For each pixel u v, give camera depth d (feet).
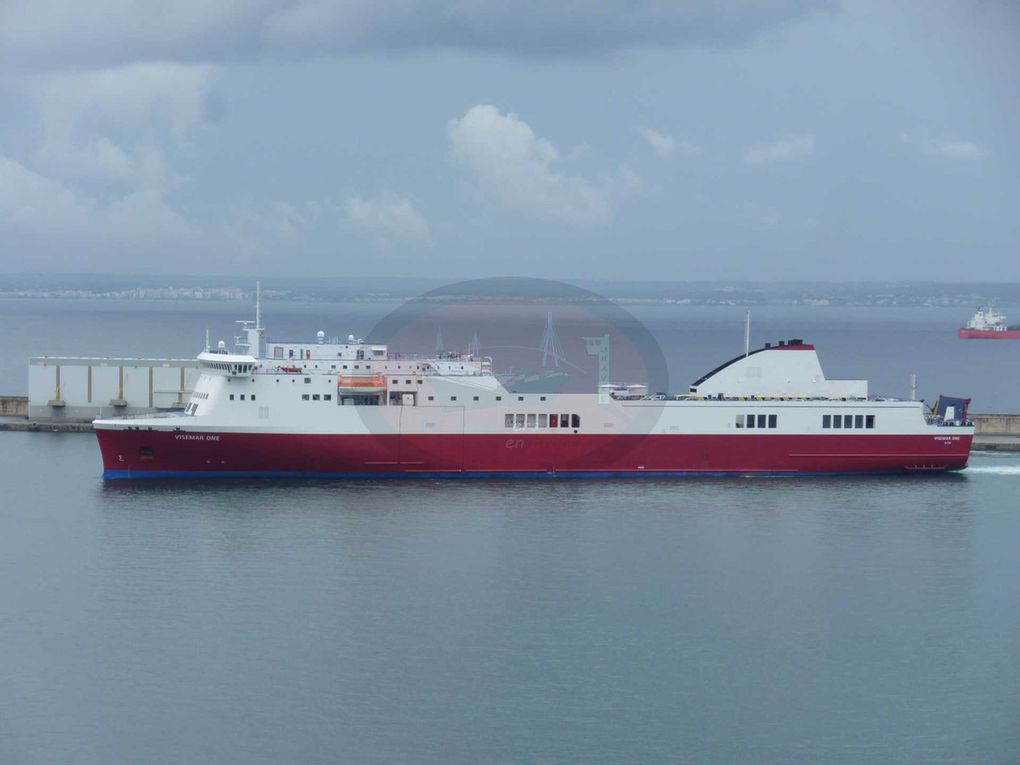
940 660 371.35
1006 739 324.39
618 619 398.21
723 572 445.37
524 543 475.72
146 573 436.35
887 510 535.19
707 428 586.86
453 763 309.22
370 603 409.08
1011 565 457.68
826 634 388.98
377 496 542.57
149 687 346.74
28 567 442.50
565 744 318.45
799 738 323.57
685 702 341.62
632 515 519.19
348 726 326.44
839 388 606.96
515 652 371.15
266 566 444.14
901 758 314.96
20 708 334.85
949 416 610.24
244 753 313.53
